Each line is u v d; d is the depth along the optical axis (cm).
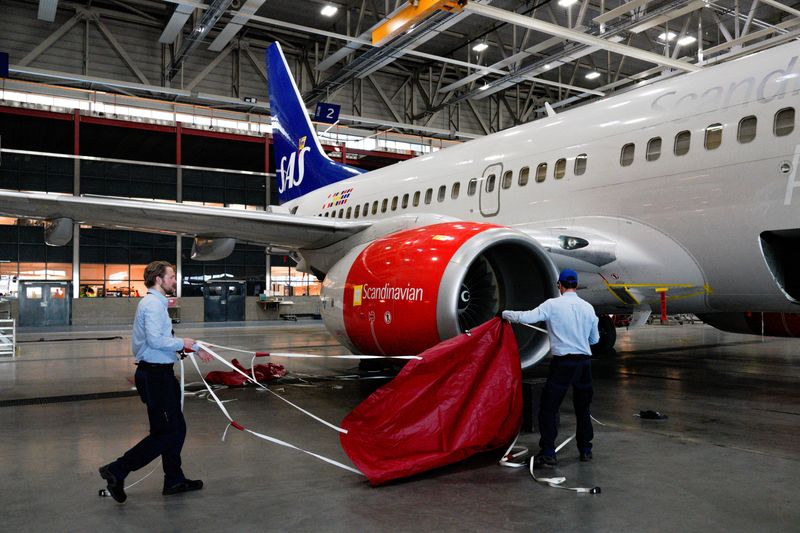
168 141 3025
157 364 371
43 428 566
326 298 688
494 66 2408
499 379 466
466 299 578
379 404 432
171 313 2659
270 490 386
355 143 3475
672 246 687
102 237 2839
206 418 606
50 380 874
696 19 2533
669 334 1806
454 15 1953
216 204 3006
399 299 582
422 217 727
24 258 2695
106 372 963
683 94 704
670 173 682
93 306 2581
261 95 3145
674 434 525
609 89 2891
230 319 2767
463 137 3572
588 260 722
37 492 385
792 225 588
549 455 429
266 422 587
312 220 805
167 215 774
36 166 2650
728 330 1059
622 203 727
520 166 862
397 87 3456
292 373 920
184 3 1958
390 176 1143
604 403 675
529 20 1633
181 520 336
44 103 2772
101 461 455
